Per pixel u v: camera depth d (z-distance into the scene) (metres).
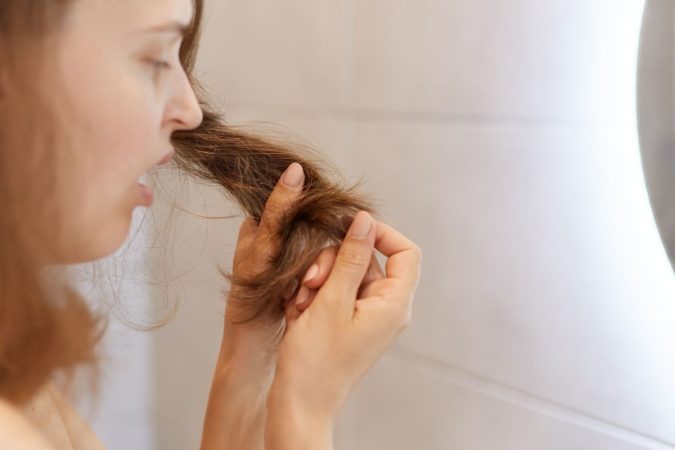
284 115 0.96
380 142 0.84
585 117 0.65
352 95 0.87
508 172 0.72
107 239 0.49
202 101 0.66
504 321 0.74
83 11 0.45
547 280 0.69
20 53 0.44
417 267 0.58
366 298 0.56
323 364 0.54
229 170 0.63
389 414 0.88
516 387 0.73
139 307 1.17
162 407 1.30
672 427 0.61
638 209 0.62
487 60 0.72
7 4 0.44
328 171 0.75
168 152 0.52
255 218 0.62
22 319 0.47
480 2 0.72
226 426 0.64
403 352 0.85
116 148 0.47
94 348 0.55
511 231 0.72
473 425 0.78
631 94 0.62
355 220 0.55
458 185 0.76
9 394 0.48
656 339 0.62
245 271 0.60
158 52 0.48
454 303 0.79
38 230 0.47
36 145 0.46
